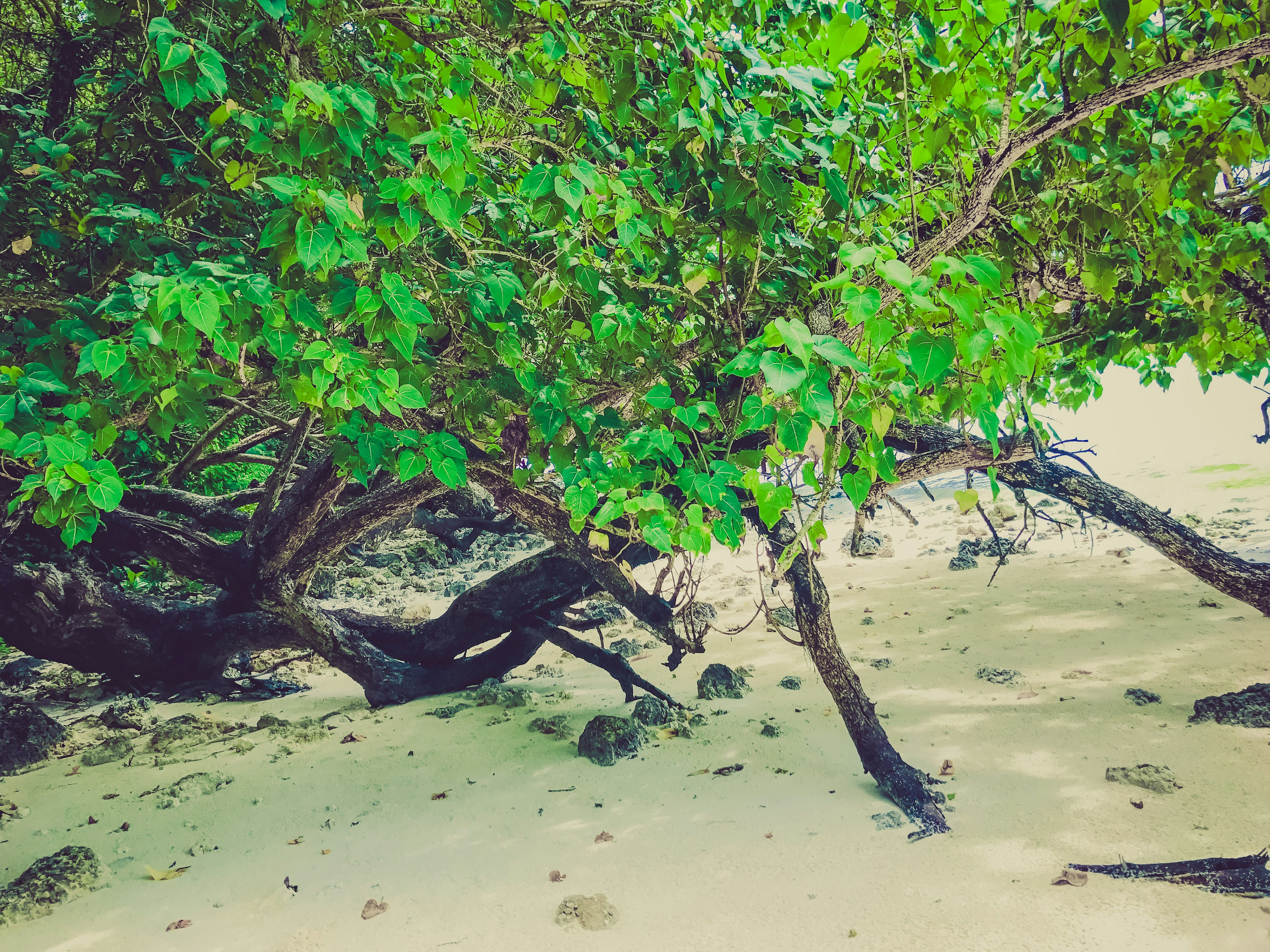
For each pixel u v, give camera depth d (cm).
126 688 717
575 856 376
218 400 532
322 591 1145
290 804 463
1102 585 777
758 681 635
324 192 220
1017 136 261
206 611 691
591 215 260
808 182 369
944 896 312
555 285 295
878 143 328
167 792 480
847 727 423
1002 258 361
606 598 941
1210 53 229
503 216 312
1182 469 1276
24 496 249
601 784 460
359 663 666
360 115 228
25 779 526
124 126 325
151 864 396
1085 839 343
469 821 425
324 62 286
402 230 234
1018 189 356
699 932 305
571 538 496
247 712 671
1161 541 488
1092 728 458
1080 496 505
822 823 383
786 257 357
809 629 430
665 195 343
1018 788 396
